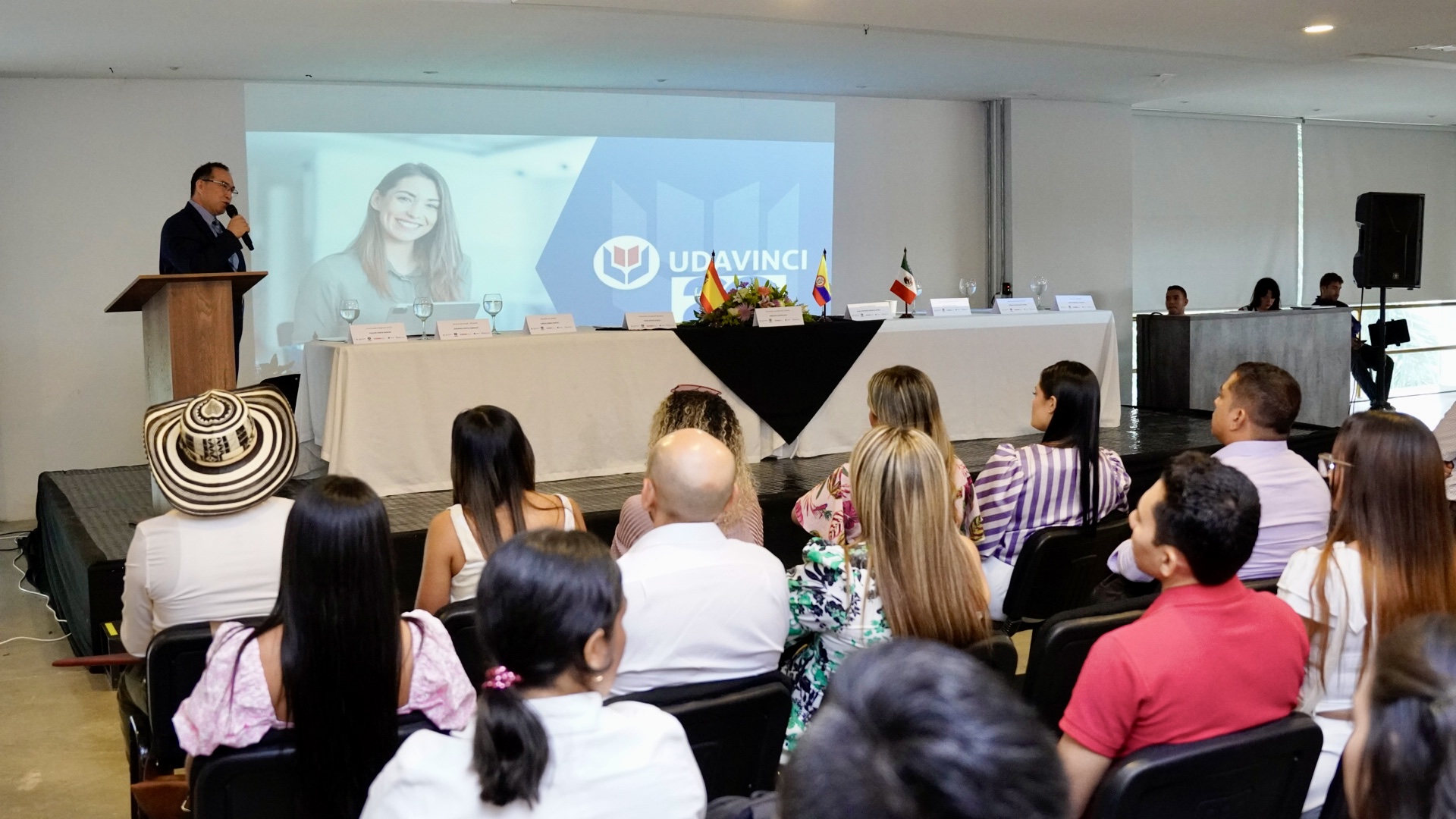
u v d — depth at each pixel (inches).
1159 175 424.5
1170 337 342.0
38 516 247.0
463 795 50.5
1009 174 374.3
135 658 98.7
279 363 300.5
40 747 140.5
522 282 326.3
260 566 96.0
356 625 68.1
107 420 287.4
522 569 51.9
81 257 281.4
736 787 76.5
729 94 346.6
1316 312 365.4
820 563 83.6
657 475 79.6
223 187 219.0
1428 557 77.5
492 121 319.3
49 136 276.2
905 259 250.7
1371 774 40.5
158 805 86.2
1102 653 66.4
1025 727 30.7
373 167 307.1
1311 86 360.2
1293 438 240.8
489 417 101.2
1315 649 79.8
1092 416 126.0
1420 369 490.0
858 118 364.8
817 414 225.5
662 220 342.3
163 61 263.1
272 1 210.8
